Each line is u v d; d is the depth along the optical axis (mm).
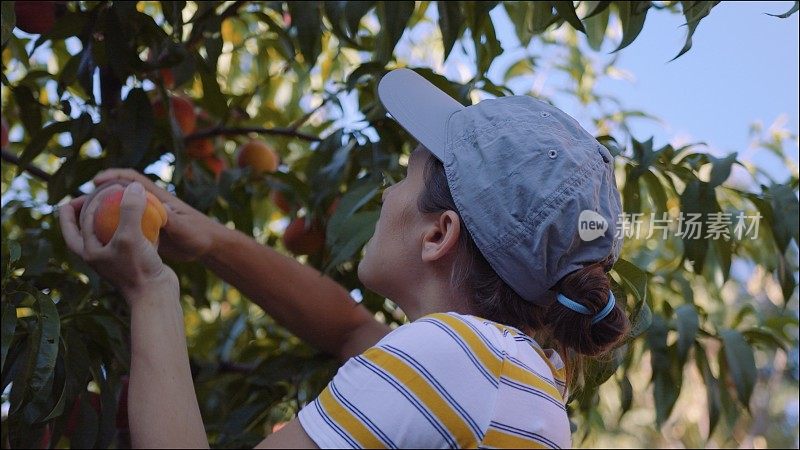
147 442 923
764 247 2070
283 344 2055
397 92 1170
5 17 1338
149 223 1159
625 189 1682
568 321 1041
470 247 1061
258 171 1835
